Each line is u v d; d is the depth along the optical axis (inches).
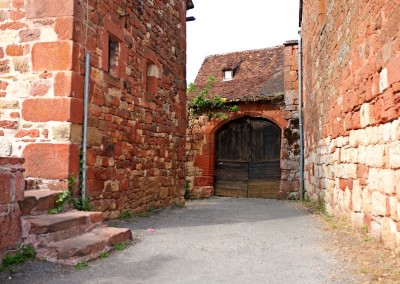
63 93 217.5
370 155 193.9
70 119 216.1
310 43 413.1
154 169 339.9
